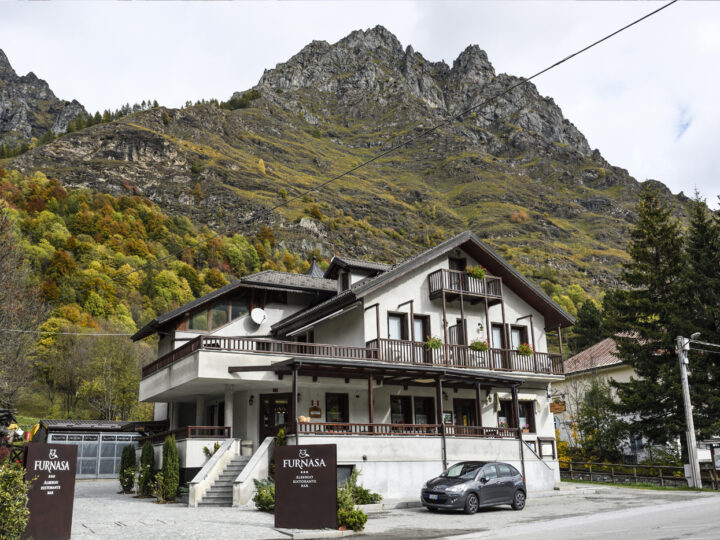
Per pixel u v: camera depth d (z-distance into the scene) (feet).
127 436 118.73
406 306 90.43
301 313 98.07
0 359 101.71
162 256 398.01
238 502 64.49
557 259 612.70
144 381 97.91
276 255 489.26
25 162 553.64
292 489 47.62
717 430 90.48
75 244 345.10
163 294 326.24
